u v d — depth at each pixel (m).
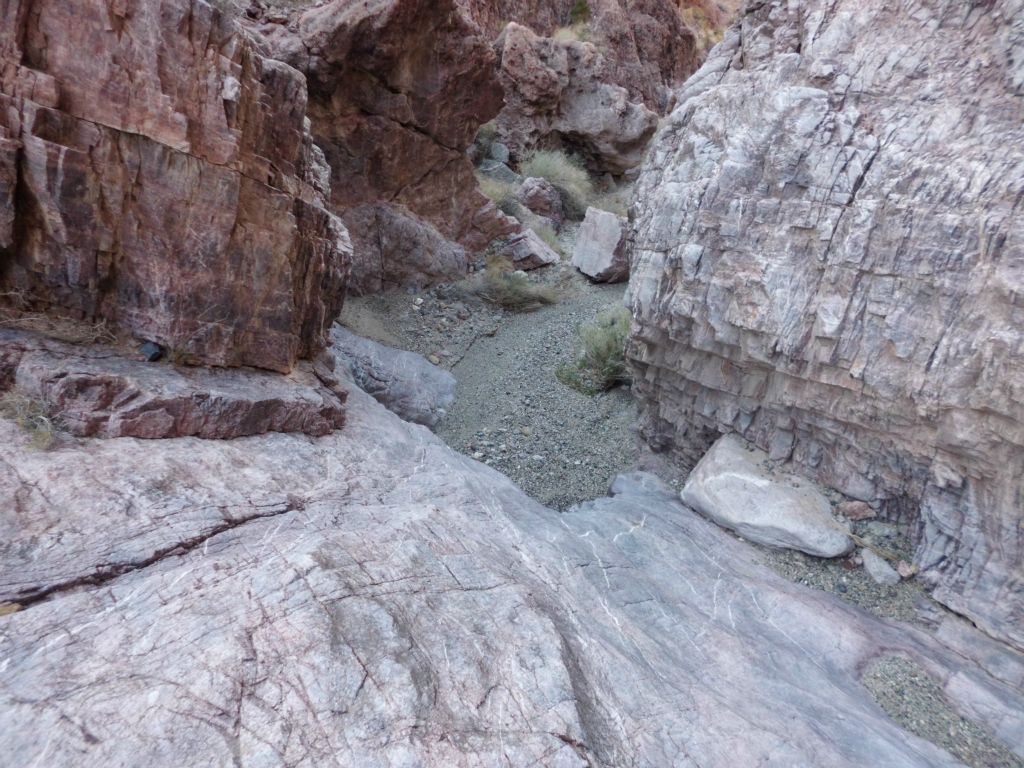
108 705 1.63
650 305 5.28
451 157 10.25
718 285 4.48
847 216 3.82
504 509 4.07
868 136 3.85
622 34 19.02
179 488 2.72
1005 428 3.08
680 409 5.79
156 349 3.40
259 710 1.73
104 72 2.91
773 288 4.14
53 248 3.01
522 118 15.38
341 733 1.74
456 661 2.14
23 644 1.79
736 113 4.59
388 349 7.89
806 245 4.05
